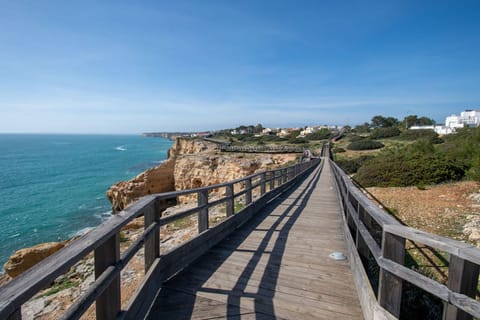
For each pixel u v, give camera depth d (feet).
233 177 104.22
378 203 27.35
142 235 9.03
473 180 31.99
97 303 6.59
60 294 15.26
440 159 37.22
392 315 7.13
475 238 17.15
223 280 11.60
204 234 14.96
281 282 11.51
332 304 9.86
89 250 5.26
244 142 246.27
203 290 10.71
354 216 12.08
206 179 108.47
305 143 212.23
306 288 11.01
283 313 9.29
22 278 3.91
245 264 13.35
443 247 5.58
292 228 19.92
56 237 59.67
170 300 9.95
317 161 95.86
